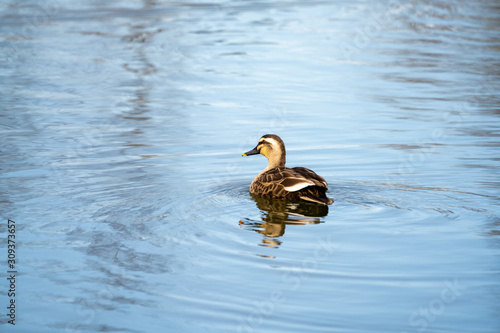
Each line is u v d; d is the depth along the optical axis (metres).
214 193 14.72
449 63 29.17
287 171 14.45
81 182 15.40
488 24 37.94
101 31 35.97
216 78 26.84
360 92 24.59
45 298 10.15
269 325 9.12
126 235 12.30
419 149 17.92
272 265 10.84
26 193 14.65
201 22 38.62
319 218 12.95
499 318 9.16
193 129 20.19
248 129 20.16
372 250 11.35
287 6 44.50
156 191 14.79
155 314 9.61
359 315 9.30
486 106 22.39
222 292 10.08
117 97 24.14
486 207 13.44
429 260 10.93
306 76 27.11
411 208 13.43
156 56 30.81
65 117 21.55
